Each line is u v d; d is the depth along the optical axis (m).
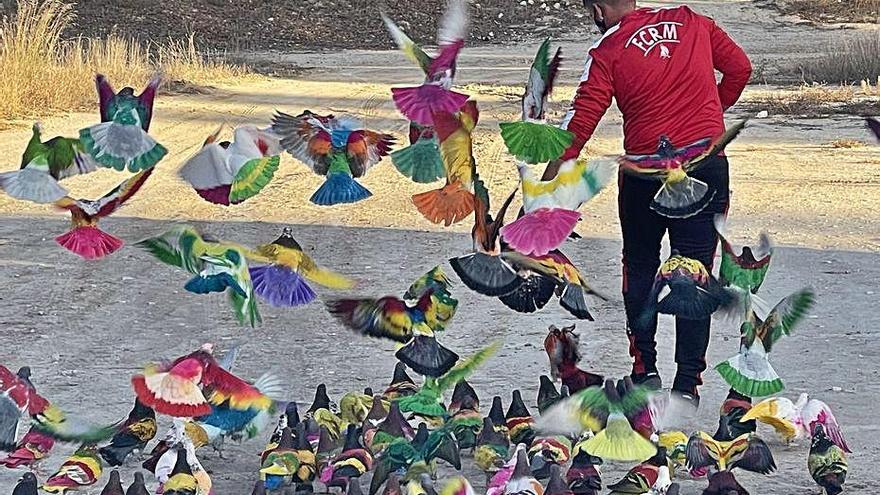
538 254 10.53
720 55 13.02
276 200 27.19
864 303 18.58
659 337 16.91
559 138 10.39
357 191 10.53
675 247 12.82
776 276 20.28
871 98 47.09
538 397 12.64
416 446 10.92
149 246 10.18
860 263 21.33
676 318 12.99
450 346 16.36
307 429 11.48
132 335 16.89
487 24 81.00
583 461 10.80
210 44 72.62
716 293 11.99
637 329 13.39
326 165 10.60
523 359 15.75
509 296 11.96
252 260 10.28
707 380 14.94
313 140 10.55
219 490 11.45
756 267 12.08
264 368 15.36
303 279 10.30
